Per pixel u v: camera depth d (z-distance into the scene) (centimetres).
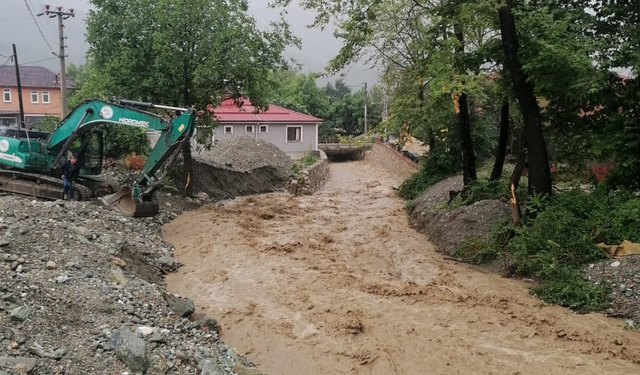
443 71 1336
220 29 1834
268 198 2253
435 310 970
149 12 1819
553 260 1084
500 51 1412
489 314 951
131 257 1086
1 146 1514
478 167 2273
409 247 1448
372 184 2909
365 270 1226
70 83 5019
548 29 1183
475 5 1202
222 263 1229
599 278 1020
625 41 1209
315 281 1120
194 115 1427
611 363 779
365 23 1414
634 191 1309
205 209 1833
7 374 508
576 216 1205
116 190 1561
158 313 815
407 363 776
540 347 830
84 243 1013
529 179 1311
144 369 605
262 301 998
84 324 690
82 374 561
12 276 748
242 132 3762
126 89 1811
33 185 1514
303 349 812
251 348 817
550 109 1376
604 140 1282
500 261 1215
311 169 2695
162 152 1427
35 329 623
